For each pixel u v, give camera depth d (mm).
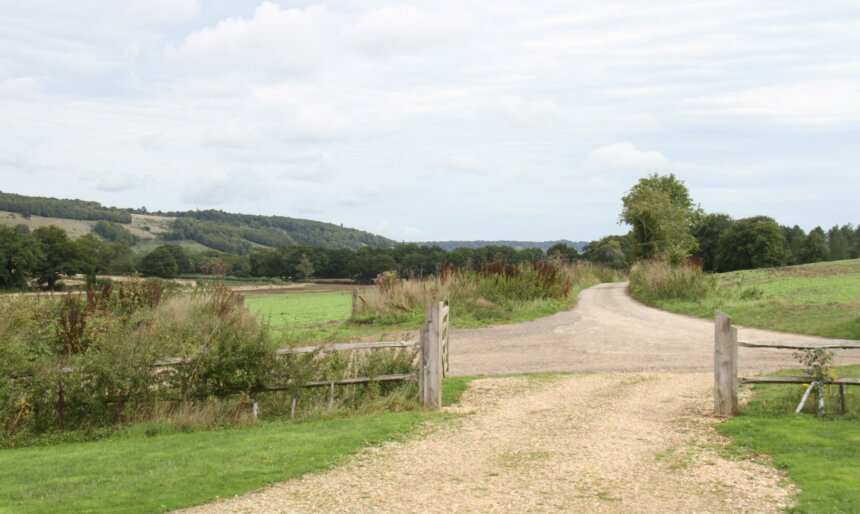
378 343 12133
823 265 66875
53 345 14117
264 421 11156
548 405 11555
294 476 7570
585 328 23594
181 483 7266
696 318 26984
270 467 7855
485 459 8227
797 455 7812
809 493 6496
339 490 7039
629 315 28516
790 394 10797
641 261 52594
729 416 10188
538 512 6254
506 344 19969
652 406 11234
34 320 14727
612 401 11727
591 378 14156
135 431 10594
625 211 59500
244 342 11797
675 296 34062
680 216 60531
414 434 9633
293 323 26688
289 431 9992
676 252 53312
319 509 6434
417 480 7367
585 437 9219
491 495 6789
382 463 8094
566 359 17031
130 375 11180
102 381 11070
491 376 14586
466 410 11336
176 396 11430
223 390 11609
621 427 9766
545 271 33469
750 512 6117
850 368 13336
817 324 20484
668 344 19328
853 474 6973
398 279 28219
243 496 6902
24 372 11117
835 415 9633
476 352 18547
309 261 74000
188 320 13203
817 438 8422
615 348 18766
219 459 8273
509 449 8688
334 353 12508
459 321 24781
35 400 10883
